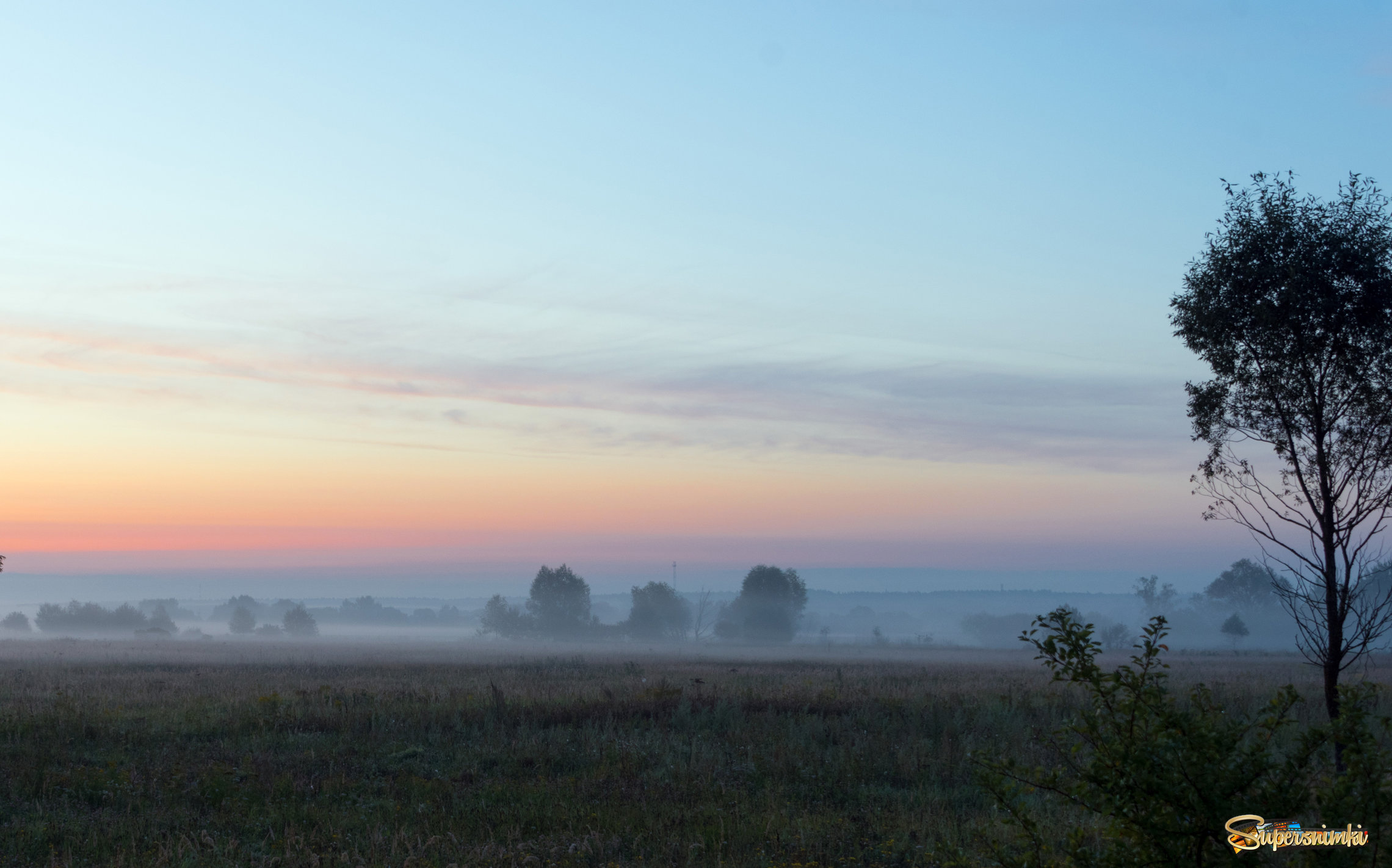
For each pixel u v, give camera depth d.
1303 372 13.05
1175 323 14.49
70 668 44.62
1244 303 13.55
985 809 12.74
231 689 29.83
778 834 11.93
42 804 12.75
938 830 11.75
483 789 14.46
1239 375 13.84
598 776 15.35
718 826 12.34
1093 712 5.68
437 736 18.72
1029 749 16.09
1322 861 5.05
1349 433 12.79
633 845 11.47
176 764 15.43
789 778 15.48
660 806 13.36
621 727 19.97
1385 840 5.17
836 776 15.58
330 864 10.67
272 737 18.41
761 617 138.88
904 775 15.60
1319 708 19.69
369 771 15.66
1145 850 5.32
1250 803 5.14
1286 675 44.75
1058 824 10.91
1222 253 13.87
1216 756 5.19
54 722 18.94
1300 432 13.16
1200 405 14.09
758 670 48.69
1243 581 163.62
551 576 146.00
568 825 12.38
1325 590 12.45
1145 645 5.64
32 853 10.94
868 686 31.86
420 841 11.44
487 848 11.09
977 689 30.58
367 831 12.06
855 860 10.99
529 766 16.33
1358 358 12.88
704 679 38.16
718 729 20.44
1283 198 13.64
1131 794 5.34
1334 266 13.03
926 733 19.98
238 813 12.80
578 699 24.73
